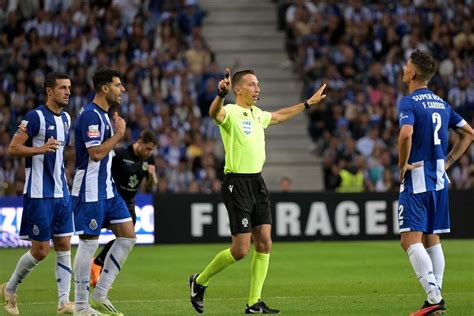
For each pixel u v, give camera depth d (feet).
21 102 275.59
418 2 312.71
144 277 155.33
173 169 262.47
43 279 151.84
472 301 119.03
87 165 105.70
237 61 296.30
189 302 122.21
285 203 230.89
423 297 124.67
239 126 107.34
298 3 310.04
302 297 126.41
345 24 305.12
